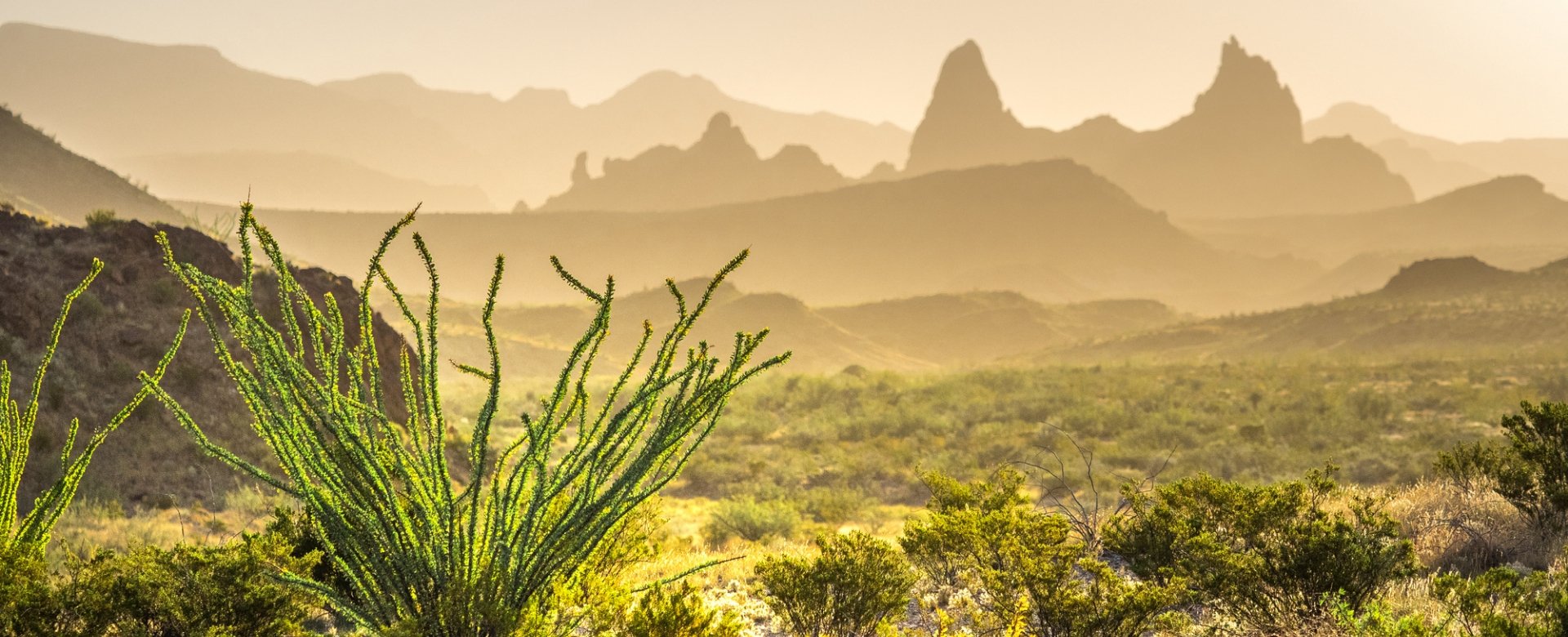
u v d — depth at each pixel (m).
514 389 49.94
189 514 15.45
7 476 5.77
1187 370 73.50
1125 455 31.95
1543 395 46.34
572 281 4.09
